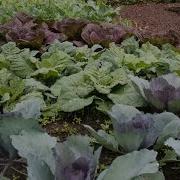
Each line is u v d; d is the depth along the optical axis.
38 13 2.35
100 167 1.06
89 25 1.86
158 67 1.48
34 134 0.90
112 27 1.91
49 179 0.82
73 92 1.29
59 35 1.83
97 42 1.78
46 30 1.85
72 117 1.28
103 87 1.29
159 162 1.02
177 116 1.18
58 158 0.79
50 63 1.48
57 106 1.27
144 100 1.27
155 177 0.84
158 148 1.05
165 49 1.72
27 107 1.05
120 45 1.79
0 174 0.95
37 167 0.81
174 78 1.28
